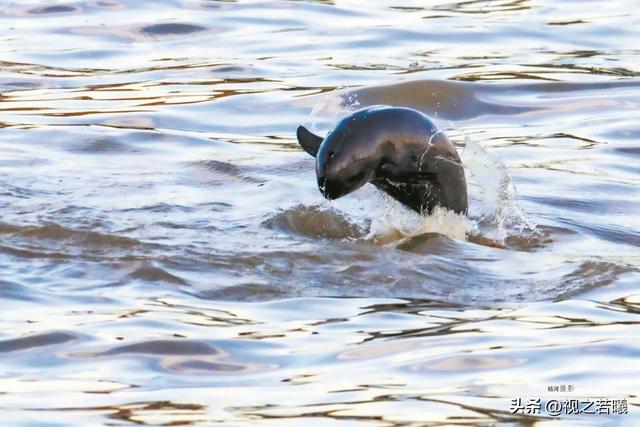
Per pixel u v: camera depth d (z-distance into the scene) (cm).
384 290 2595
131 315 2422
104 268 2684
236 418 1972
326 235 2995
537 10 6166
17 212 3044
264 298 2545
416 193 2922
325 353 2255
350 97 4575
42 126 4162
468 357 2230
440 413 1991
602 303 2522
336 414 1986
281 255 2773
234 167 3634
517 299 2553
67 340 2295
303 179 3500
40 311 2441
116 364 2195
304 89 4712
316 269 2703
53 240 2852
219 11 6034
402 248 2859
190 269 2681
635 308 2492
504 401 2042
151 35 5622
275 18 5925
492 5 6312
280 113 4434
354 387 2102
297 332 2358
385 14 6044
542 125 4356
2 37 5553
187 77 4928
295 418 1972
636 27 5769
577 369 2178
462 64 5094
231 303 2516
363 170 2786
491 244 2956
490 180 3331
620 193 3472
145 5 6106
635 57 5244
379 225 3003
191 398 2053
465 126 4378
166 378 2142
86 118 4309
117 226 2959
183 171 3609
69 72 5022
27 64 5125
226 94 4662
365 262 2741
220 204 3209
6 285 2570
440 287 2611
